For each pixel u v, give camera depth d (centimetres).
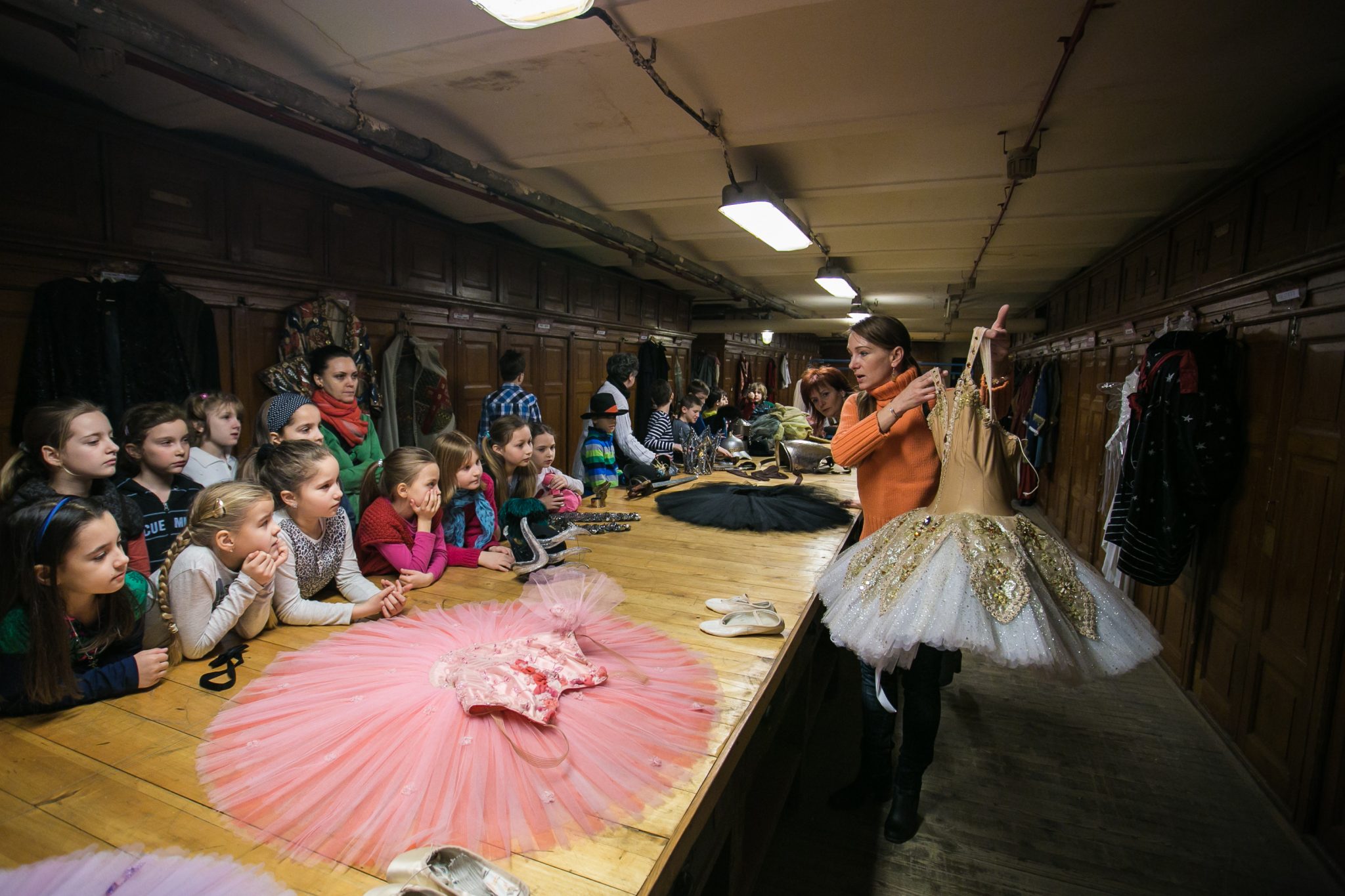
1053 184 339
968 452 174
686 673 132
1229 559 283
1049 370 685
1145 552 295
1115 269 486
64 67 217
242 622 146
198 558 134
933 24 196
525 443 240
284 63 217
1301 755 220
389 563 191
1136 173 307
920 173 329
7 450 226
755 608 163
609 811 90
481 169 291
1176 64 208
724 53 217
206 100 241
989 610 149
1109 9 183
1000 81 226
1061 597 156
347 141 252
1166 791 245
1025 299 786
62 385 235
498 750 99
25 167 225
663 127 274
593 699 116
